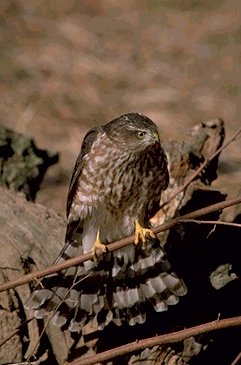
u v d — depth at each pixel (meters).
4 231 12.39
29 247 12.30
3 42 23.92
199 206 12.71
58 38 24.14
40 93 21.95
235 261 12.05
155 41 24.12
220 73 22.80
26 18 24.88
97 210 12.16
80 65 23.05
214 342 11.55
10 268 11.98
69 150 19.73
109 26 24.73
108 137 12.05
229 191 14.30
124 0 25.77
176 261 12.07
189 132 13.47
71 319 11.57
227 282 11.84
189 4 25.45
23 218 12.68
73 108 21.50
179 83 22.53
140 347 9.92
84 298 11.64
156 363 11.36
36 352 11.69
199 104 21.58
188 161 12.98
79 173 12.21
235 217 12.45
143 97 22.00
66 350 11.77
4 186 14.18
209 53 23.59
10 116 21.00
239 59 23.23
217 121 13.52
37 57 23.34
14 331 11.22
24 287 11.88
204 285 11.87
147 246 11.64
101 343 11.78
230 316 11.75
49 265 12.22
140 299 11.66
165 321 11.74
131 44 24.05
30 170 14.48
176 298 11.55
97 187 12.07
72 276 11.66
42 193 18.08
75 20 24.91
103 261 11.72
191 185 12.86
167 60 23.47
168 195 12.78
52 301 11.54
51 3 25.52
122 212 12.16
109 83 22.53
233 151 18.27
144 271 11.66
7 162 14.37
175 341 9.86
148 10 25.39
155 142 11.82
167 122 20.77
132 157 11.93
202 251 12.05
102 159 12.03
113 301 11.68
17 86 22.23
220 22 24.58
